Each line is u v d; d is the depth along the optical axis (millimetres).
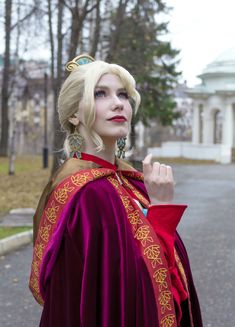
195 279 6559
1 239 8320
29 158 32125
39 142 51312
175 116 29000
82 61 2062
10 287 6203
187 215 11883
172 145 37656
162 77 26312
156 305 1772
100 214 1795
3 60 35156
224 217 11609
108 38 18672
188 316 1979
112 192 1869
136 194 2039
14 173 21062
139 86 22875
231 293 5988
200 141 40344
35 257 1942
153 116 27094
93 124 1925
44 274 1832
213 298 5816
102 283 1737
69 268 1763
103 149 1950
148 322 1746
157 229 1895
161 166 1995
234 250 8219
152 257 1806
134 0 18422
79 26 14797
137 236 1837
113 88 1932
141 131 44500
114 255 1750
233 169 27797
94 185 1863
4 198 13625
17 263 7355
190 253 8023
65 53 19594
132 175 2146
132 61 18828
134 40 19500
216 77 39156
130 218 1856
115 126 1913
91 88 1896
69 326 1740
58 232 1801
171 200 1995
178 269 1973
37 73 33750
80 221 1789
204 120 39344
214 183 19797
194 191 17016
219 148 34812
